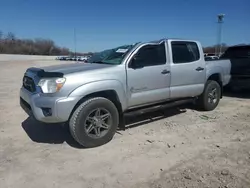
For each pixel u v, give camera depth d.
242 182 3.21
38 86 4.19
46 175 3.48
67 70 4.38
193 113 6.37
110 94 4.61
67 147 4.38
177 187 3.13
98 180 3.35
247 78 7.97
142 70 4.90
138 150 4.21
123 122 4.83
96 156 4.03
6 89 10.81
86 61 5.68
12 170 3.62
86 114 4.20
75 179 3.38
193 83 5.92
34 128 5.36
